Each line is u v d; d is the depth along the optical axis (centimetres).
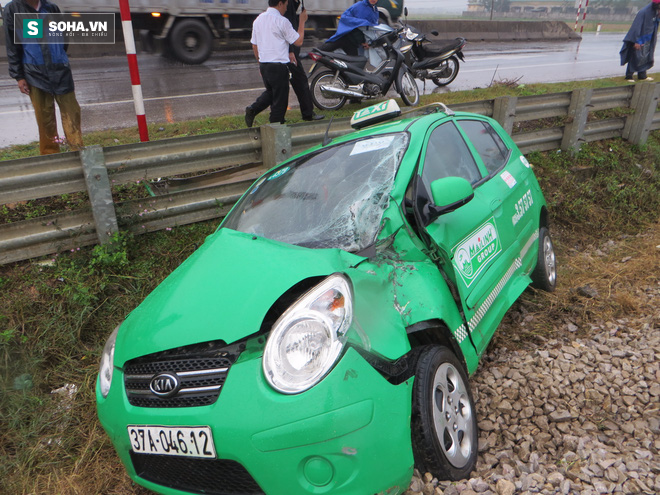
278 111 659
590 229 618
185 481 213
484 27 2191
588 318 407
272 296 215
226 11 1304
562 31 2483
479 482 228
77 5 1198
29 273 404
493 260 323
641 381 308
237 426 190
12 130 730
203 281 242
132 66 547
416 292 244
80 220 421
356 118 374
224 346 207
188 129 693
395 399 202
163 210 452
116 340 249
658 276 471
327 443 186
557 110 696
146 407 212
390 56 777
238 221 308
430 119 335
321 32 1507
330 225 272
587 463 245
